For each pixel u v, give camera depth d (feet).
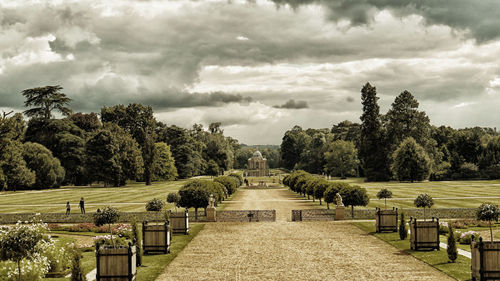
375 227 124.98
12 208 207.62
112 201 234.99
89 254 97.35
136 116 534.37
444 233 118.21
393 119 451.12
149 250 96.68
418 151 400.67
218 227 133.69
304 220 146.92
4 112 297.12
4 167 329.52
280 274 76.89
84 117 508.94
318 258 88.84
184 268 82.69
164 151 483.92
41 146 385.91
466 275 75.15
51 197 272.10
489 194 235.40
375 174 437.17
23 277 69.10
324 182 201.87
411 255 90.94
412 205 189.88
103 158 401.90
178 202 156.25
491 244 69.97
